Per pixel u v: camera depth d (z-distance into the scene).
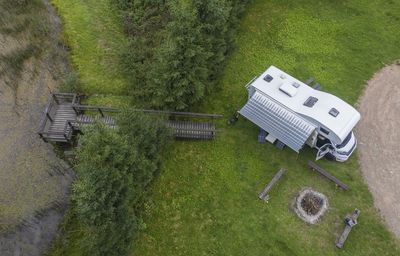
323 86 31.02
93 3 35.19
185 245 23.52
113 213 20.80
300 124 25.44
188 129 27.44
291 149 27.50
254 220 24.48
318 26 35.16
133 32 32.84
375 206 25.17
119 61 31.00
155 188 25.47
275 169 26.64
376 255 23.36
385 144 27.94
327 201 25.31
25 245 23.59
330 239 23.88
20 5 34.53
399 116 29.50
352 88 31.05
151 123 24.73
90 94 29.58
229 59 32.06
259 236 23.92
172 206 24.88
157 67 26.30
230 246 23.55
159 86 26.19
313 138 25.81
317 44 33.81
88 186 20.00
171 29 25.23
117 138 21.09
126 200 21.34
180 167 26.48
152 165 24.03
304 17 35.75
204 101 29.48
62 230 24.14
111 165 20.84
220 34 28.17
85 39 32.66
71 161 26.81
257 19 35.25
